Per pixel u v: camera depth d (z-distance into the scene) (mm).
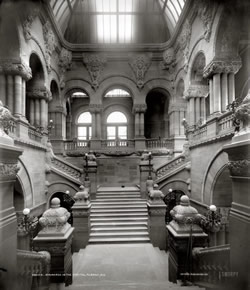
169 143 22500
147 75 22375
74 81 22219
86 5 21359
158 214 13164
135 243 13164
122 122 28109
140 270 9750
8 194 4723
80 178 16953
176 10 18641
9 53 11938
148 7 21703
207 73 13336
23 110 12930
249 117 4492
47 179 16031
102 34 22891
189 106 17391
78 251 12438
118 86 22828
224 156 10844
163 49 21938
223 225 11391
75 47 21719
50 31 17109
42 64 16031
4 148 4352
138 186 19688
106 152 21766
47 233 6617
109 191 17812
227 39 12156
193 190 15156
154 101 27484
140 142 22328
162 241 13008
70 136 27828
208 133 12898
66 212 7273
